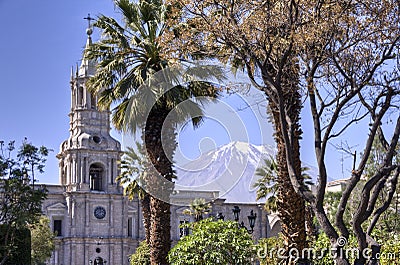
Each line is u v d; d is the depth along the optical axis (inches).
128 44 1066.1
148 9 1033.5
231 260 925.8
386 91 630.5
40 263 2518.5
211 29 642.2
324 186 601.6
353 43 633.6
